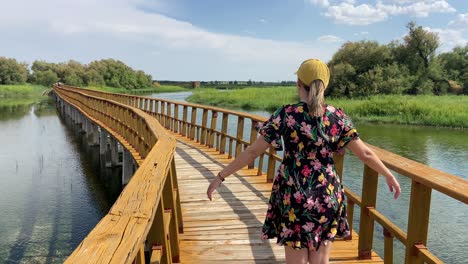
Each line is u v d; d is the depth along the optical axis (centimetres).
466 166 1392
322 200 209
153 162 259
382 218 296
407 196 1030
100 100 1681
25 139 2139
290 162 213
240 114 789
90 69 10919
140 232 133
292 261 215
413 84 4691
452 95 4541
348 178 1190
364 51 4947
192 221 476
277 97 4731
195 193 607
